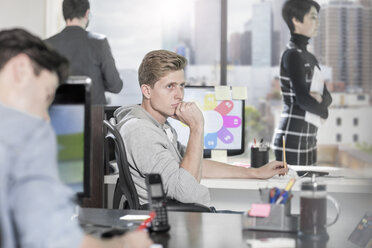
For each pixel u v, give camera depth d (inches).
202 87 106.0
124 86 204.4
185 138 105.3
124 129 78.2
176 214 58.9
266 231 50.9
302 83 163.8
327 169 101.2
